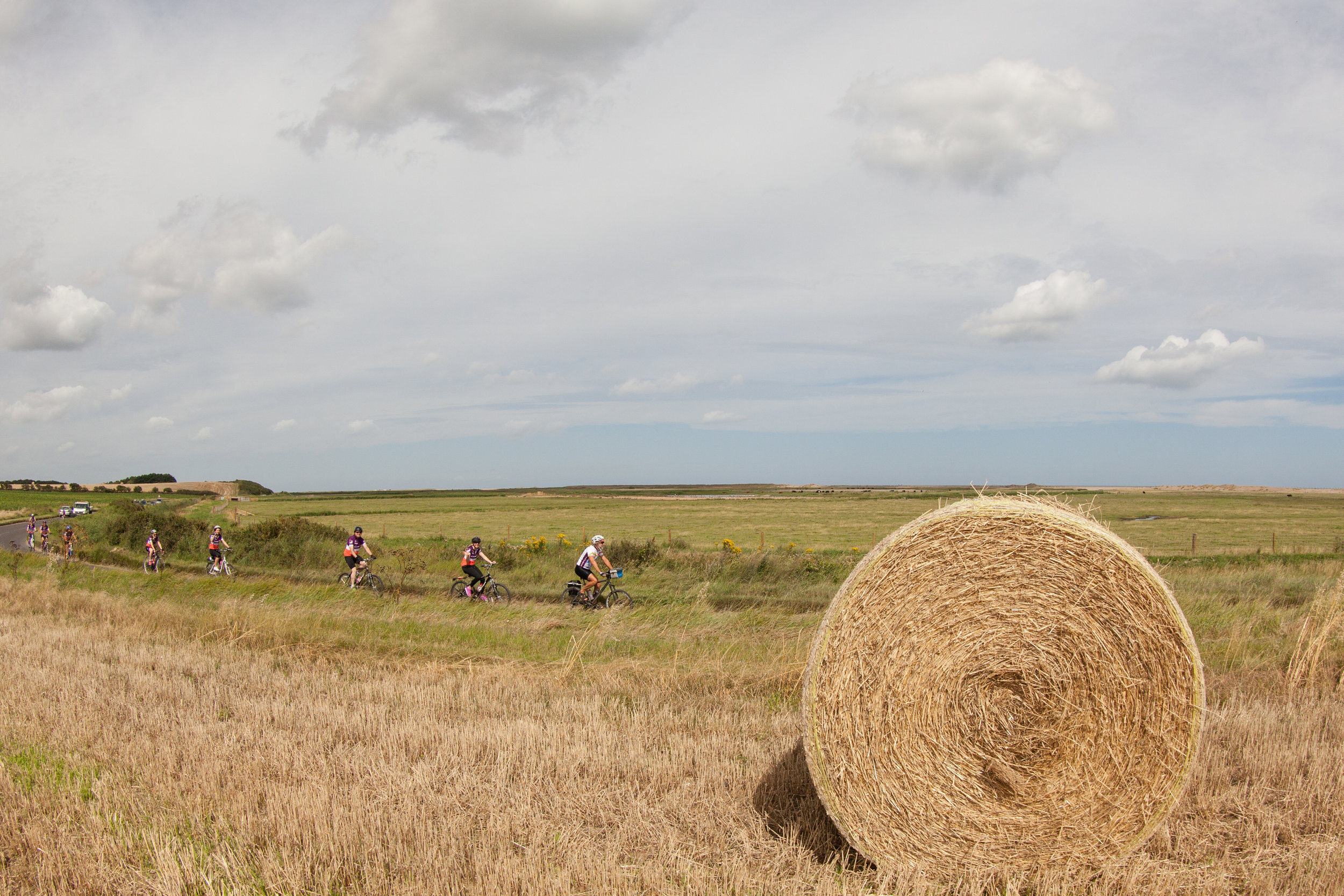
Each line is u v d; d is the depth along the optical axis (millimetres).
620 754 5512
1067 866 4305
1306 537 36094
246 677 8039
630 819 4504
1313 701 6609
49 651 9148
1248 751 5277
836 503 94500
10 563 23469
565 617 12414
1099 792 4305
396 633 10656
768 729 6258
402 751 5613
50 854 3898
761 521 55531
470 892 3625
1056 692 4398
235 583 17375
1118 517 58656
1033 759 4418
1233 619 10523
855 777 4359
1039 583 4445
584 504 105688
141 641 10086
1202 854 4156
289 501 127875
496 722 6289
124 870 3789
